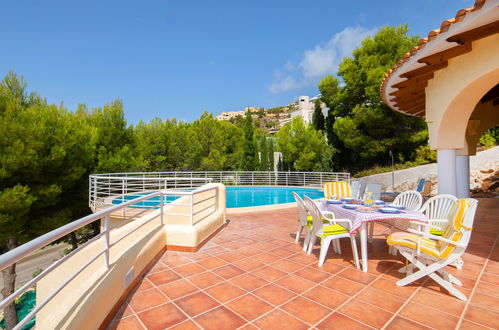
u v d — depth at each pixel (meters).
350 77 16.02
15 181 9.98
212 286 3.22
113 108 17.09
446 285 2.92
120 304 2.77
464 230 2.81
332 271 3.65
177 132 20.56
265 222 7.00
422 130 15.24
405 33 15.20
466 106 4.77
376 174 15.36
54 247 20.59
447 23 3.46
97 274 2.59
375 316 2.54
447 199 4.20
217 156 20.34
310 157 18.14
